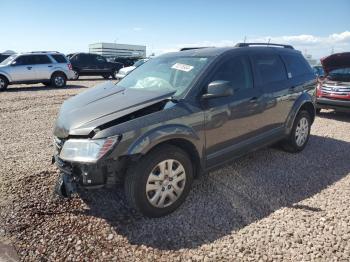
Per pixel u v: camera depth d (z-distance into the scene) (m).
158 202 3.37
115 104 3.49
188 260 2.78
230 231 3.20
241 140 4.28
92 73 23.00
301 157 5.32
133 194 3.22
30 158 5.27
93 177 3.06
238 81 4.26
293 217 3.43
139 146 3.10
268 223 3.32
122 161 3.11
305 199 3.84
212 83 3.54
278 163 5.03
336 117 8.97
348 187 4.18
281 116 4.98
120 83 4.53
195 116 3.56
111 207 3.64
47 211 3.53
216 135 3.86
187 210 3.59
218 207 3.66
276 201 3.79
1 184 4.19
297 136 5.45
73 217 3.43
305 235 3.10
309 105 5.66
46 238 3.07
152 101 3.46
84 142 3.08
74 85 18.45
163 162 3.35
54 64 16.80
